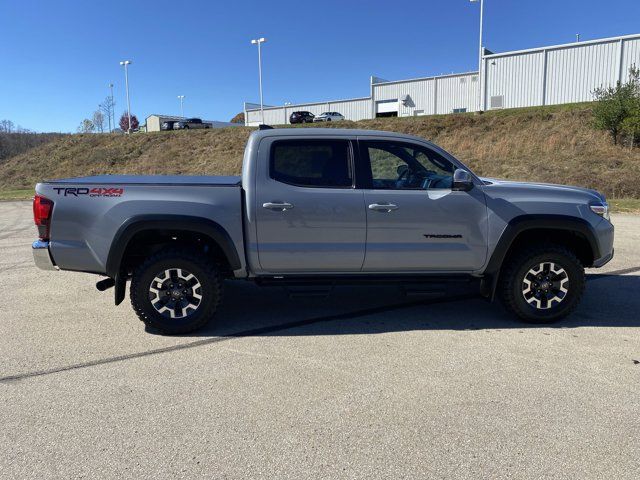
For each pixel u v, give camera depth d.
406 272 4.93
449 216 4.78
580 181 18.77
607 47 35.09
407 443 2.93
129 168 34.81
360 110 60.62
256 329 4.88
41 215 4.57
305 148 4.76
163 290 4.64
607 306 5.57
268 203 4.61
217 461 2.77
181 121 50.69
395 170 4.87
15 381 3.75
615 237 9.91
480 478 2.62
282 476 2.64
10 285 6.64
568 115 27.25
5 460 2.78
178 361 4.11
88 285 6.64
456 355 4.21
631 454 2.82
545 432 3.04
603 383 3.68
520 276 4.89
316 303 5.76
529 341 4.53
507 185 4.99
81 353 4.29
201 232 4.56
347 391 3.57
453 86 50.88
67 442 2.95
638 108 22.22
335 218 4.68
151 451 2.86
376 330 4.85
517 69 39.28
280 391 3.58
